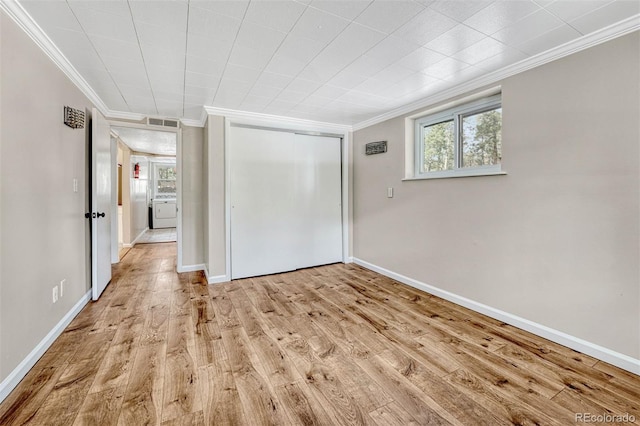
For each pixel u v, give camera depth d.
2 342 1.51
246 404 1.50
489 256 2.56
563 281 2.07
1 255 1.51
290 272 4.04
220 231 3.58
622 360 1.80
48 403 1.48
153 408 1.46
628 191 1.76
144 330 2.30
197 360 1.90
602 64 1.84
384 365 1.86
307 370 1.80
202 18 1.71
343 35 1.91
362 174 4.25
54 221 2.13
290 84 2.73
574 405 1.50
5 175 1.55
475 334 2.26
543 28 1.82
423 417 1.42
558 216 2.09
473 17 1.71
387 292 3.23
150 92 2.93
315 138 4.24
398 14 1.69
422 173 3.40
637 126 1.72
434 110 3.11
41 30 1.81
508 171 2.39
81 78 2.55
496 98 2.62
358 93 2.98
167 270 4.14
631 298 1.77
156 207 8.77
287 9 1.64
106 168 3.31
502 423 1.38
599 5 1.59
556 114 2.08
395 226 3.64
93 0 1.54
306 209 4.20
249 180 3.77
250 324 2.44
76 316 2.54
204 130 3.89
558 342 2.11
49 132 2.06
